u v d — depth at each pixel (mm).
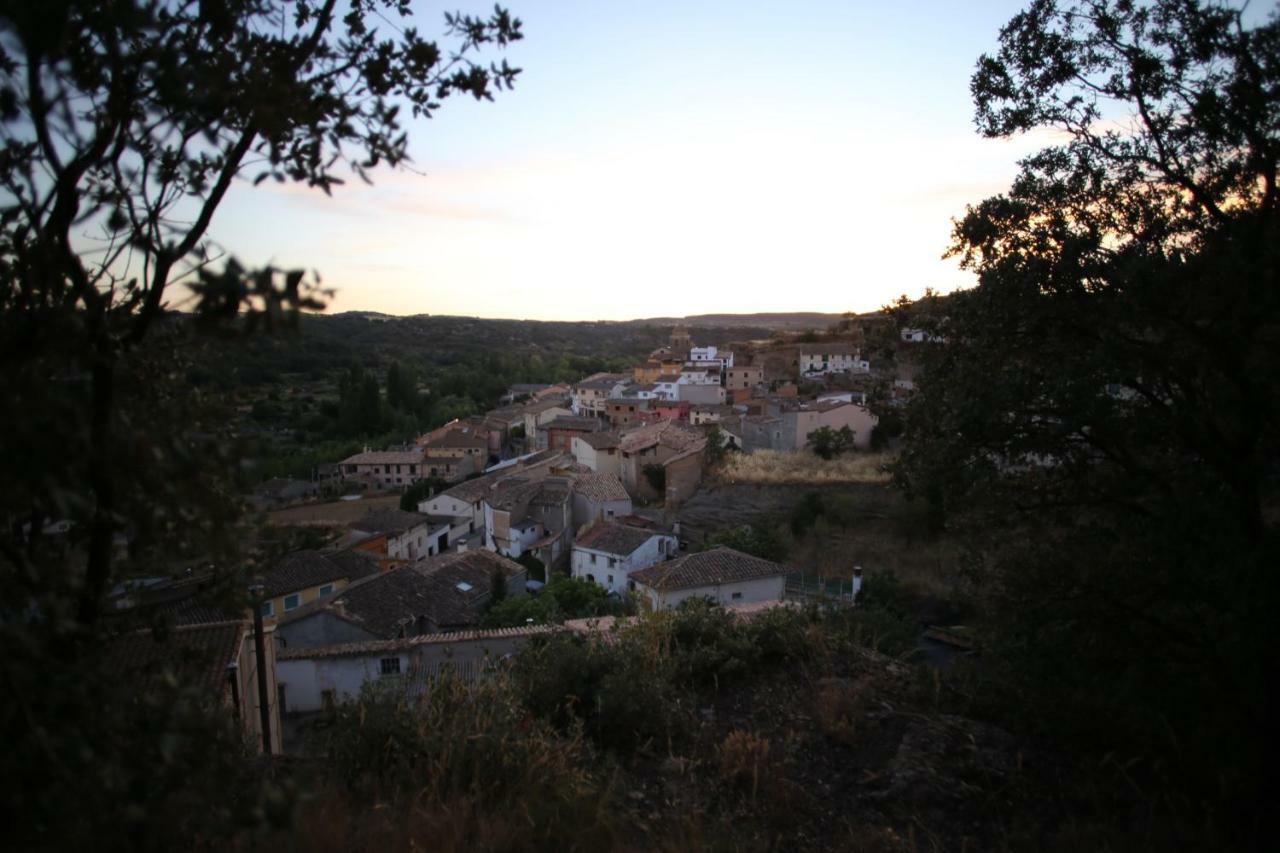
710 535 33094
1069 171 7258
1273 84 5777
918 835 5406
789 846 5191
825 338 80188
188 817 2770
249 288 2051
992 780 6066
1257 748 5914
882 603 23375
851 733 6645
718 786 5902
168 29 2605
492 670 8094
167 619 3145
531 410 66188
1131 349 6316
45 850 2402
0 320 2299
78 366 2266
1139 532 6957
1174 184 6797
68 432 1987
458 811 4797
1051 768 6312
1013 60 7379
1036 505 7559
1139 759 5934
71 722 2158
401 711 6055
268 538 3326
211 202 2832
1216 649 6191
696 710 7270
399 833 4535
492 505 38344
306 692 16672
